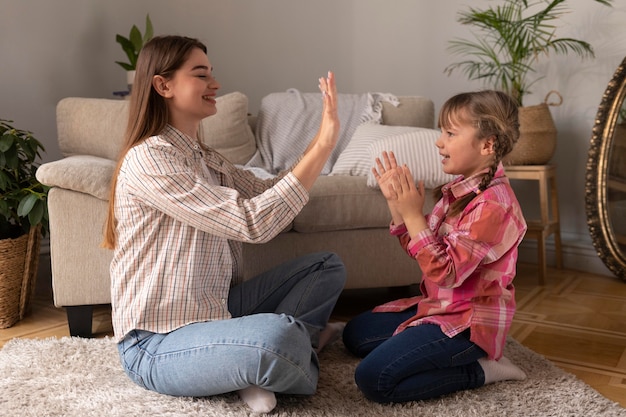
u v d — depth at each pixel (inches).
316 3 152.2
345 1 150.3
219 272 60.5
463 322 60.0
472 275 60.8
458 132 60.4
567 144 126.6
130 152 56.9
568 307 96.0
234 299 68.8
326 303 70.6
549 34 119.2
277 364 52.0
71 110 109.0
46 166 79.5
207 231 54.8
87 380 64.5
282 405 58.2
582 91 123.6
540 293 105.0
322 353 73.7
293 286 69.8
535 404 57.9
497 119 58.6
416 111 120.6
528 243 130.6
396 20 145.9
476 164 61.3
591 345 77.7
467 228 57.9
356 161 103.5
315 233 90.7
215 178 65.6
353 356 72.6
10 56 120.2
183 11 147.6
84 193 80.7
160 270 56.9
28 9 122.4
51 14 126.2
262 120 120.9
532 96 130.7
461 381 60.6
